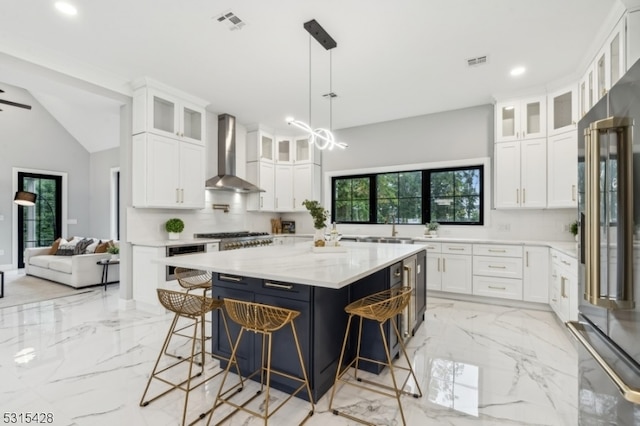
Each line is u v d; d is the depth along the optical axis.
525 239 4.27
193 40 2.90
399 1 2.38
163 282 3.68
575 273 2.85
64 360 2.53
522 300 3.87
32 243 6.90
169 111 4.08
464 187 4.80
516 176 4.05
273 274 1.78
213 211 5.12
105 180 7.46
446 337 3.04
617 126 1.27
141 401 1.95
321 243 2.79
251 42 2.93
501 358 2.60
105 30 2.73
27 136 6.81
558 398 2.04
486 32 2.78
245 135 5.67
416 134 5.07
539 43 2.95
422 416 1.86
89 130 7.09
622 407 1.21
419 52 3.11
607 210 1.33
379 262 2.21
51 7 2.42
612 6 2.41
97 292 4.64
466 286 4.19
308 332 1.99
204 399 2.02
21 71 3.00
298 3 2.40
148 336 3.03
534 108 4.02
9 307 3.93
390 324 2.38
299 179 5.91
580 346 1.62
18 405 1.94
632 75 1.19
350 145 5.67
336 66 3.40
